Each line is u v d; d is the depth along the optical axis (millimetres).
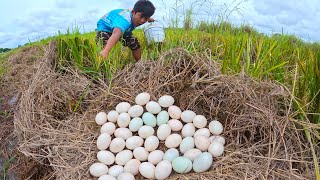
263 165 707
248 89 793
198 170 710
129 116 837
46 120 900
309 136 726
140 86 918
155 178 721
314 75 823
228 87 809
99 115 851
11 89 1333
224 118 825
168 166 715
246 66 959
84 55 1122
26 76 1377
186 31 1441
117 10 1306
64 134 837
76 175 731
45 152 797
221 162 722
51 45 1096
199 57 886
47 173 831
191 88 867
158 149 793
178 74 874
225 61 917
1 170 893
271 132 750
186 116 822
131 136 812
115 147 780
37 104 932
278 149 735
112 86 943
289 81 940
